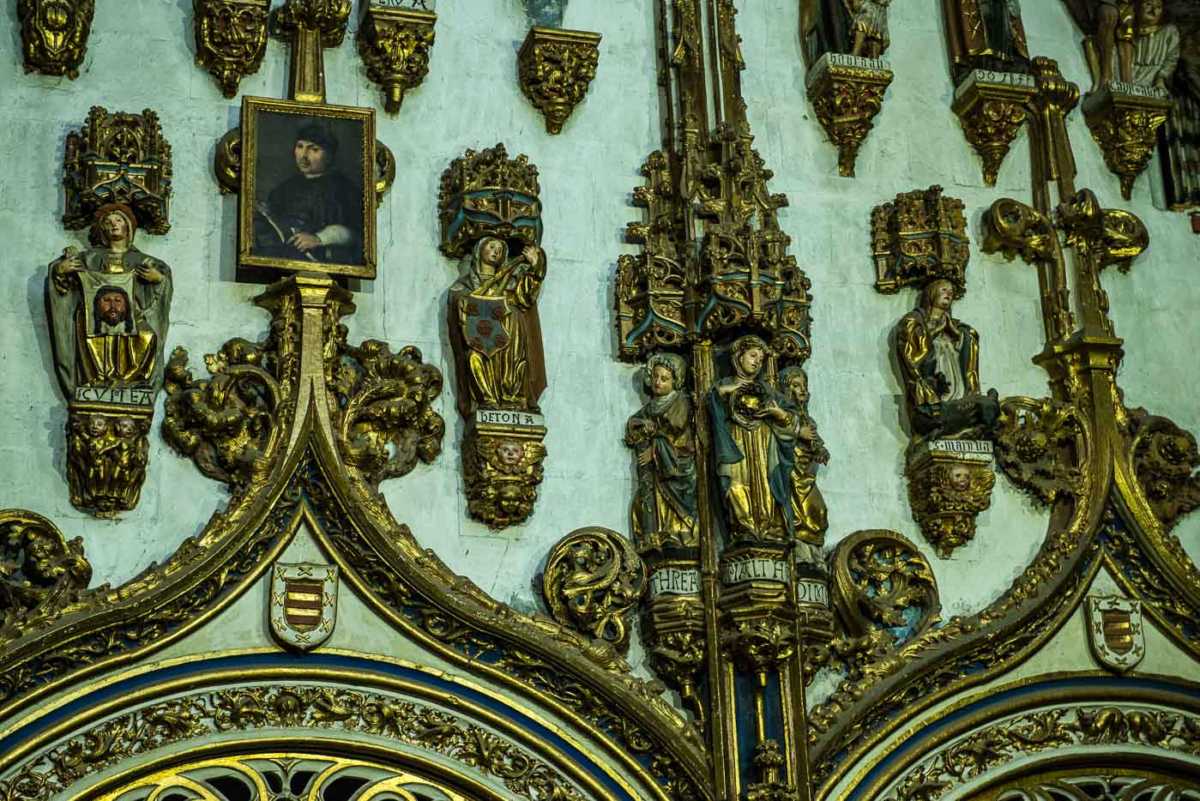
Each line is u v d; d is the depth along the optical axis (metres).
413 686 14.70
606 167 16.58
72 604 14.16
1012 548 16.30
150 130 15.41
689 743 14.89
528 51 16.59
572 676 14.90
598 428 15.80
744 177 16.14
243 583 14.60
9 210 15.20
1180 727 16.05
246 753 14.41
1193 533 16.72
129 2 16.00
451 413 15.53
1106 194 17.70
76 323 14.77
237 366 15.02
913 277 16.72
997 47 17.55
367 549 14.81
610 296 16.20
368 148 15.72
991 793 15.62
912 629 15.81
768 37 17.44
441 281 15.88
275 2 16.41
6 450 14.62
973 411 16.14
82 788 13.98
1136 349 17.20
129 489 14.61
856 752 15.22
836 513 16.05
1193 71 17.98
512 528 15.37
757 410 15.40
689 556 15.28
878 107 17.12
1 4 15.73
